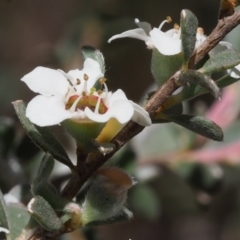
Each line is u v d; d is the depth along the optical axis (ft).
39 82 0.45
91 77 0.46
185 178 0.72
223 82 0.47
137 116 0.44
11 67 1.19
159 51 0.46
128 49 1.09
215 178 0.72
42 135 0.45
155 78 0.47
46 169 0.44
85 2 1.05
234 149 0.70
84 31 0.92
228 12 0.46
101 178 0.46
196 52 0.46
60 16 1.27
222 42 0.48
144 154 0.71
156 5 1.11
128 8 1.07
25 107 0.45
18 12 1.25
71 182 0.46
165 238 1.28
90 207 0.45
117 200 0.45
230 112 0.72
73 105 0.44
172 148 0.71
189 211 0.83
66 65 0.94
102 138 0.46
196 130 0.46
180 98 0.46
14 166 0.65
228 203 1.23
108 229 1.23
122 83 1.10
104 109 0.45
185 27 0.45
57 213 0.46
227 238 1.26
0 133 0.65
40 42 1.25
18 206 0.52
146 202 0.73
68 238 0.66
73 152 0.74
